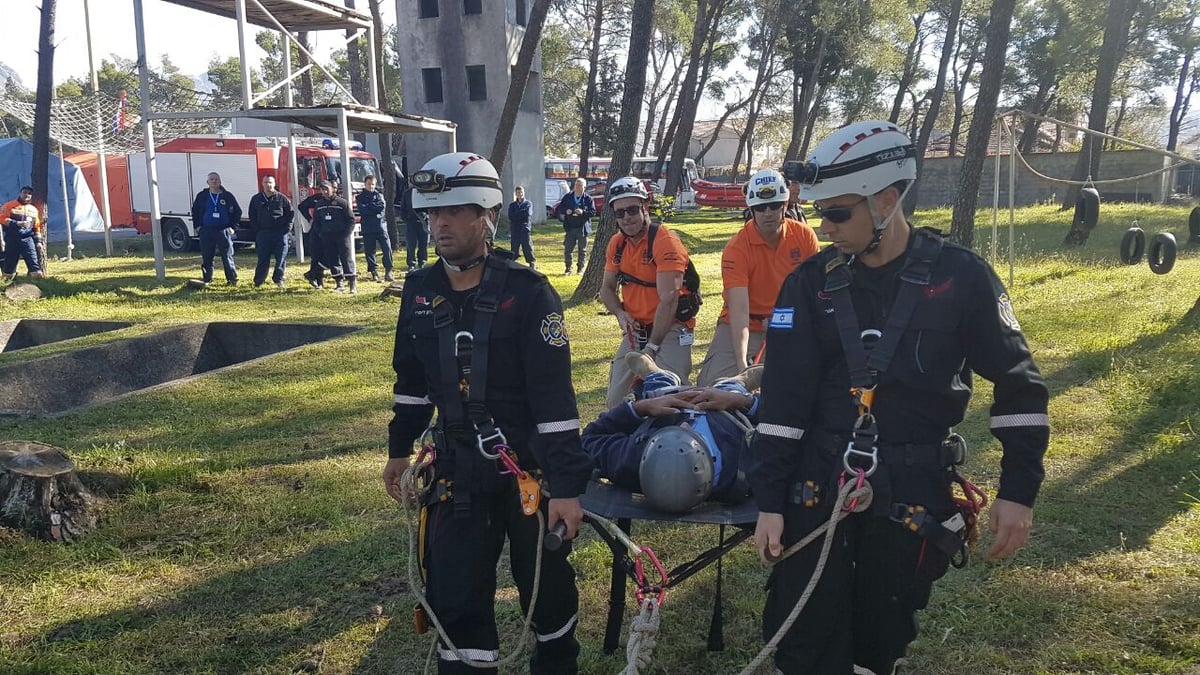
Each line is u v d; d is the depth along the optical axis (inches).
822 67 1769.2
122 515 216.2
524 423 117.0
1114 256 644.7
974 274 97.0
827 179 96.3
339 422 301.1
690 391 145.3
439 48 1434.5
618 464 138.5
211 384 354.0
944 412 98.0
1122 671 143.2
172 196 1016.9
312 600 176.4
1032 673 145.1
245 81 632.4
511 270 116.0
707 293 593.3
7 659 154.3
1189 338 353.7
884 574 99.2
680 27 1604.3
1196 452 232.2
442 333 115.0
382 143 964.0
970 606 165.8
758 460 102.9
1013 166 557.3
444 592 115.0
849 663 102.0
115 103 925.8
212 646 159.9
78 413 312.0
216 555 196.5
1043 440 95.9
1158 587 168.4
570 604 130.2
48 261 869.2
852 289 100.0
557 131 2723.9
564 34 1968.5
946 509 98.5
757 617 166.7
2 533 197.0
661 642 159.8
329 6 674.8
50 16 783.7
